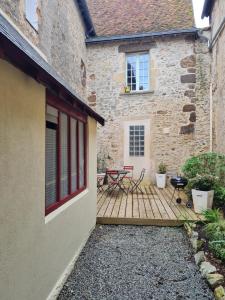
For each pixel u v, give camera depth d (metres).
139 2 10.33
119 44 9.23
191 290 2.92
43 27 4.87
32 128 2.27
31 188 2.25
